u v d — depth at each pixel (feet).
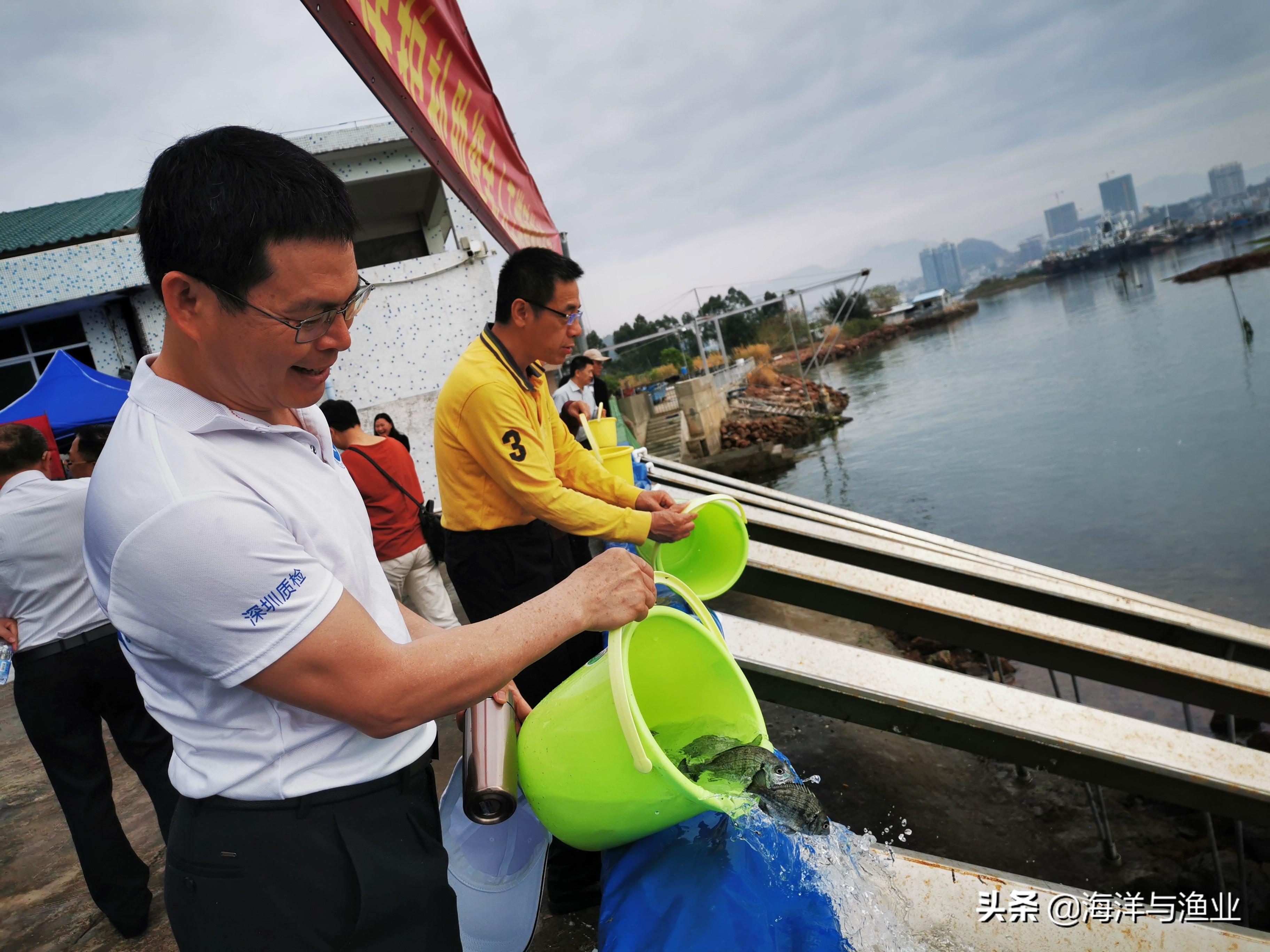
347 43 6.37
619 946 4.28
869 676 9.01
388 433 22.50
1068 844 12.75
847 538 14.64
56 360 25.05
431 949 3.78
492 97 10.61
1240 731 16.71
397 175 32.22
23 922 9.65
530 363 8.13
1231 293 189.47
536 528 8.51
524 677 8.39
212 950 3.51
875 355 265.54
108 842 8.65
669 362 183.73
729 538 7.59
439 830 4.21
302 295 3.12
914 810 12.83
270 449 3.58
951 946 5.74
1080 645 11.25
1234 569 35.60
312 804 3.52
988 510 58.70
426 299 29.91
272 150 3.10
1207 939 6.24
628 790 4.33
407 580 14.90
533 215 14.32
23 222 41.42
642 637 5.06
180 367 3.40
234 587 3.06
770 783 4.38
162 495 3.08
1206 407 84.23
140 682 3.67
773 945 4.11
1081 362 143.23
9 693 19.69
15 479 8.20
